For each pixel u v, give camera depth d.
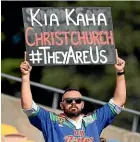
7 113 32.62
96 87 56.38
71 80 56.16
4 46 60.56
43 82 55.97
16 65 57.75
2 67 57.41
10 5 61.53
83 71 56.59
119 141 32.19
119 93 21.48
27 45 22.00
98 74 56.75
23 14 22.08
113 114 21.30
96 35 22.33
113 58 22.19
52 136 20.80
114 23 58.56
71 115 20.89
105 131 32.28
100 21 22.36
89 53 22.25
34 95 60.25
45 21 22.12
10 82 56.66
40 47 22.06
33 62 22.00
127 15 58.84
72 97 20.86
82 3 58.44
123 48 58.22
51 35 22.14
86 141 20.80
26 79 21.19
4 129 29.69
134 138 32.19
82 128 20.88
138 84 56.38
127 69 56.91
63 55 22.14
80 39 22.27
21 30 61.19
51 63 22.06
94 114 21.20
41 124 20.92
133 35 58.50
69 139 20.75
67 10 22.28
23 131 32.16
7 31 61.06
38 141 31.88
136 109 55.97
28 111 20.92
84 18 22.33
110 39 22.33
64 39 22.19
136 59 58.06
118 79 21.67
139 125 42.31
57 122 20.88
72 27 22.27
